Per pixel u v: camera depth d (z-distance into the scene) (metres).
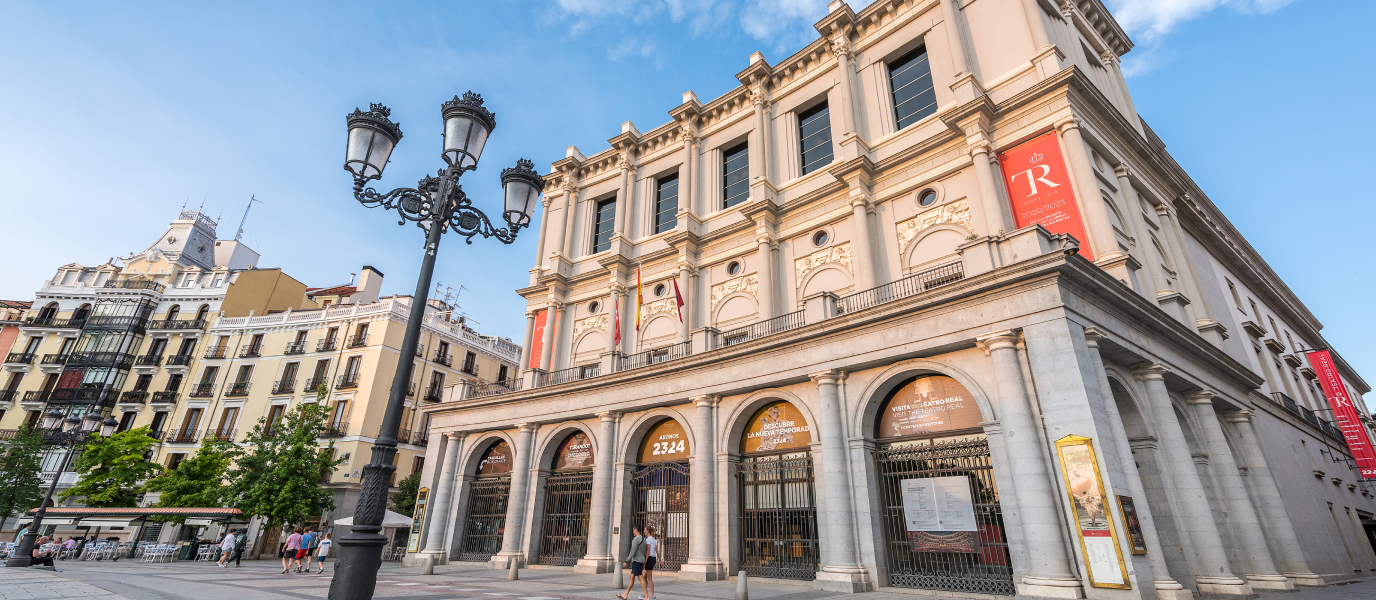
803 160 25.12
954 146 20.02
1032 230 13.91
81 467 33.69
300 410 32.19
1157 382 14.84
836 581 14.25
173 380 43.25
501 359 47.38
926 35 22.67
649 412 20.69
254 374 41.44
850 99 23.34
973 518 13.91
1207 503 13.36
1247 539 15.21
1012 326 13.44
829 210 22.38
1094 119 19.38
